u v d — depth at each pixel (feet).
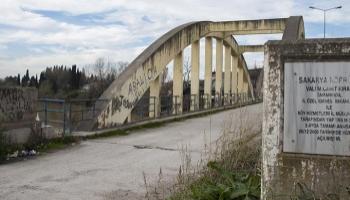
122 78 55.77
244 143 22.98
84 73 165.68
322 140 14.01
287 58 14.32
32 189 23.03
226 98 113.91
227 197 16.46
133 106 57.67
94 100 48.88
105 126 49.78
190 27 81.87
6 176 26.18
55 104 58.65
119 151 36.52
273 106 14.46
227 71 116.16
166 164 30.55
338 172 13.76
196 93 89.10
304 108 14.17
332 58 13.87
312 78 14.07
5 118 33.22
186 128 56.70
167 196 20.97
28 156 33.32
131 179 25.58
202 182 18.92
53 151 35.91
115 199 21.18
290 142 14.32
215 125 60.75
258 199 16.10
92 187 23.61
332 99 13.89
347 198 13.64
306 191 14.01
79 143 40.55
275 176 14.44
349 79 13.70
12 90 33.94
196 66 88.69
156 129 55.36
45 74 142.41
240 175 18.94
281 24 90.17
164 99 77.87
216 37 101.81
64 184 24.25
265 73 14.58
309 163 14.07
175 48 74.13
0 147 32.04
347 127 13.75
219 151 28.55
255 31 95.81
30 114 36.19
